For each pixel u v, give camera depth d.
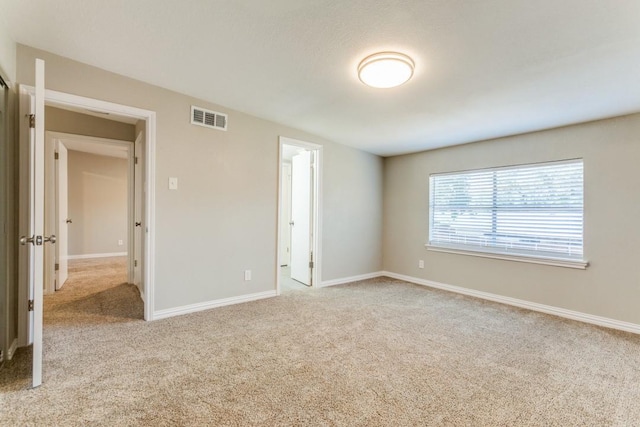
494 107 2.83
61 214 4.01
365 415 1.60
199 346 2.36
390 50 2.03
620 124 2.87
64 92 2.41
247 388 1.82
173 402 1.68
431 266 4.41
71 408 1.61
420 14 1.70
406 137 3.90
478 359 2.23
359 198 4.73
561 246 3.25
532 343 2.51
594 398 1.78
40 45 2.25
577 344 2.50
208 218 3.21
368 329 2.76
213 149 3.23
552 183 3.32
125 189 6.74
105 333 2.56
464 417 1.60
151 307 2.87
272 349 2.33
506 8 1.60
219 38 2.07
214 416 1.57
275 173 3.74
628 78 2.21
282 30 1.94
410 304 3.52
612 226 2.91
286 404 1.68
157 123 2.87
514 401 1.74
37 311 1.80
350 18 1.78
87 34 2.09
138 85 2.75
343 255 4.55
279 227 3.78
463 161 4.07
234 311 3.17
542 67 2.13
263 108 3.29
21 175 2.28
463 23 1.74
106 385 1.82
